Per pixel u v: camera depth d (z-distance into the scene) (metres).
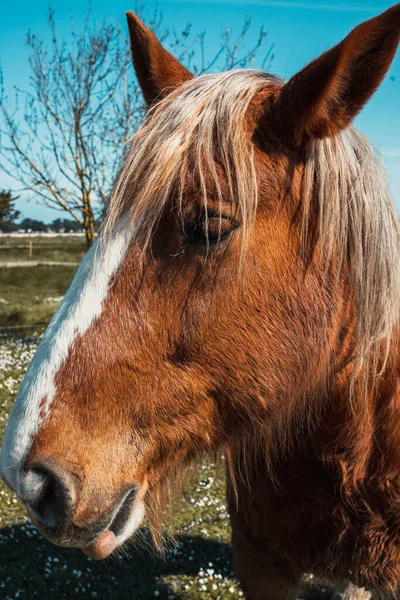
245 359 1.86
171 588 3.75
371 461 2.20
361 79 1.80
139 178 1.78
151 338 1.76
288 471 2.26
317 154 1.92
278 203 1.85
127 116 10.13
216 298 1.79
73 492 1.67
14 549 4.12
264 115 1.87
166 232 1.75
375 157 2.21
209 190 1.74
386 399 2.17
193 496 4.94
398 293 2.10
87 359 1.72
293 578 2.56
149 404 1.80
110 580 3.84
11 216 41.28
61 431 1.69
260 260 1.83
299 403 2.08
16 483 1.67
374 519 2.21
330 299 1.98
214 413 1.94
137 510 1.88
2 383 7.88
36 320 13.38
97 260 1.77
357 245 2.01
